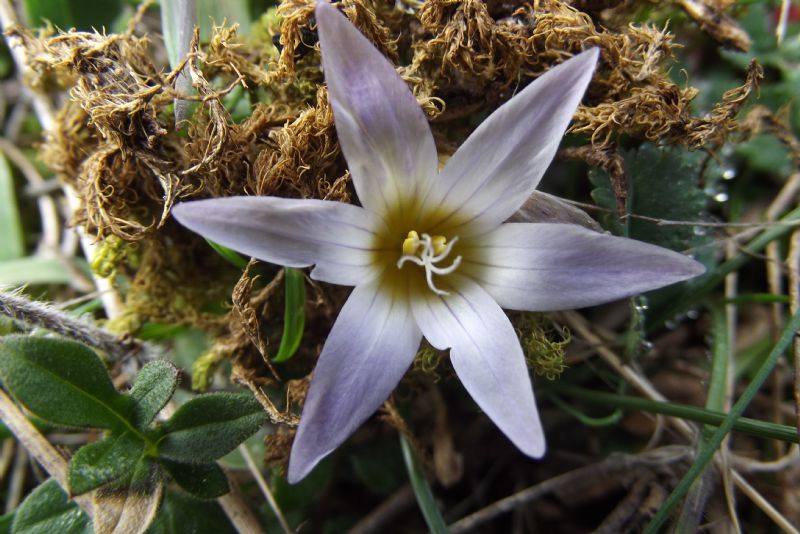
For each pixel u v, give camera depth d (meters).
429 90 0.08
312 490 0.08
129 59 0.08
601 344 0.09
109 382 0.07
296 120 0.07
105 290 0.09
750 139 0.09
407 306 0.07
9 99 0.11
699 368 0.10
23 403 0.07
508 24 0.08
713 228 0.09
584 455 0.09
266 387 0.08
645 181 0.09
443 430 0.09
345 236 0.07
